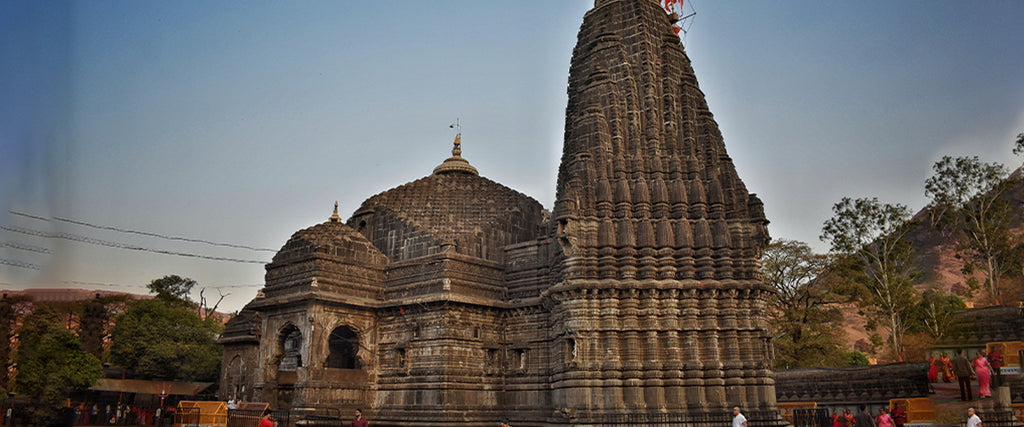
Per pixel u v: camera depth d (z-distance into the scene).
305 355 39.41
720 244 37.72
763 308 36.91
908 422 24.59
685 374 35.38
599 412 34.28
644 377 35.22
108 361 62.72
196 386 60.88
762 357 35.94
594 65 43.81
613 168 39.59
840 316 62.84
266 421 29.83
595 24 46.31
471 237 44.12
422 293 41.88
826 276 61.91
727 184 39.72
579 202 38.00
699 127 41.78
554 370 37.50
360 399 41.34
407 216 46.72
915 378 32.12
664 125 41.53
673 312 36.00
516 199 48.69
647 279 36.47
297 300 40.28
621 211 38.09
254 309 42.91
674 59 43.75
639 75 42.69
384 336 43.03
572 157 40.84
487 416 40.56
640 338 35.91
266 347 42.03
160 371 61.31
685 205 38.62
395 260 45.75
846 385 40.66
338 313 41.44
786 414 37.50
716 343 35.75
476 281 42.78
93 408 49.25
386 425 40.28
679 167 39.75
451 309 40.66
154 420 49.59
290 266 42.78
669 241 37.44
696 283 36.28
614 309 35.97
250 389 50.84
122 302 61.31
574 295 36.16
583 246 37.22
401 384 41.22
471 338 41.25
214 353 66.44
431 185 49.62
